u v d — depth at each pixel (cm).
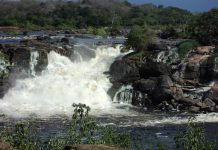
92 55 5166
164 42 5669
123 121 3544
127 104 4366
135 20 16050
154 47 5034
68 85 4522
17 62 4716
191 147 1923
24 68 4709
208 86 4325
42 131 3030
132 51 5250
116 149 1627
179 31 8594
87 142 1972
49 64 4878
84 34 10556
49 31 12481
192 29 7438
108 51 5275
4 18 15100
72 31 11744
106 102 4409
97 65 4969
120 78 4656
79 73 4772
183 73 4503
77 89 4478
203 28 5553
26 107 4009
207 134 3052
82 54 5131
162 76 4362
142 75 4594
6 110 3856
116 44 5538
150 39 5241
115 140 1973
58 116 3662
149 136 2998
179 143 2283
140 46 5097
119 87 4522
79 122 2108
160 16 17512
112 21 14425
